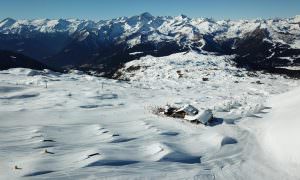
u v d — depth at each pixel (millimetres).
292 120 59781
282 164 42625
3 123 59438
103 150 41969
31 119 64500
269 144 51375
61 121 63625
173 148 46344
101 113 73812
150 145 47344
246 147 50656
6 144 44312
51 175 32562
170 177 34656
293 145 46438
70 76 168375
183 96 114312
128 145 47125
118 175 33406
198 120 63844
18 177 31750
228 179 36750
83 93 102625
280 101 92125
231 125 64125
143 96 108000
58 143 46250
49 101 87500
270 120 68312
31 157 38656
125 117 69438
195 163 42000
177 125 62562
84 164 36688
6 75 144250
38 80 130500
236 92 143250
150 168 37156
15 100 87688
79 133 53250
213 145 50219
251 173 39375
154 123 63375
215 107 81062
